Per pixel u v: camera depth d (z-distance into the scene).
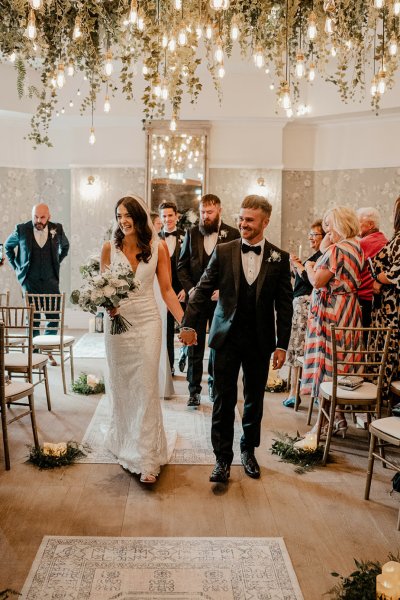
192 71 5.38
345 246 4.38
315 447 4.32
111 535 3.16
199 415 5.24
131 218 3.77
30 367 4.48
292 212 10.15
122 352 3.87
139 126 9.93
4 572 2.82
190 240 5.57
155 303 3.93
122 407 4.00
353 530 3.29
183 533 3.20
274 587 2.74
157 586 2.74
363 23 5.96
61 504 3.51
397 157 9.41
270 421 5.18
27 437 4.64
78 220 10.14
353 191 9.80
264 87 9.34
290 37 5.62
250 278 3.68
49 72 6.06
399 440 3.35
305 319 5.48
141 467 3.79
